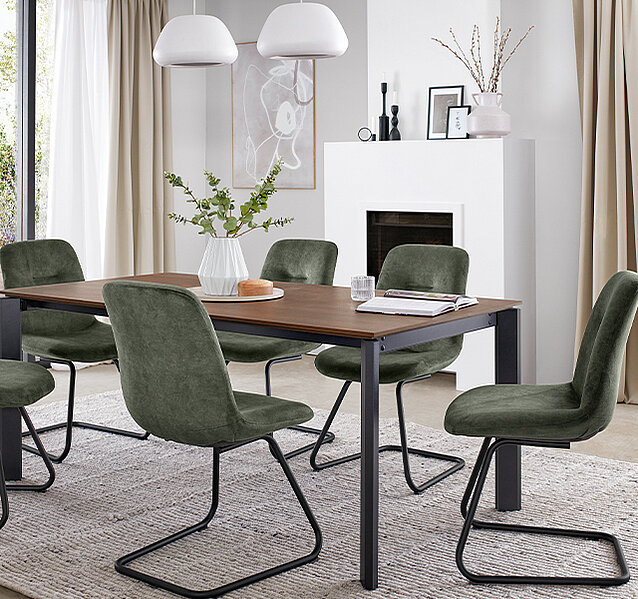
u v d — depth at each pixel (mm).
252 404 2766
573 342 5109
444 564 2730
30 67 5480
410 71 5492
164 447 3979
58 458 3775
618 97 4656
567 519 3078
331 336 2664
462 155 4992
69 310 3377
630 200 4742
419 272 3750
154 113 6180
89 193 5828
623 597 2492
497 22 5121
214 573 2676
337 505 3246
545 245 5156
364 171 5395
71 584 2607
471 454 3836
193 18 3451
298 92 6336
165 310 2424
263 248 6660
